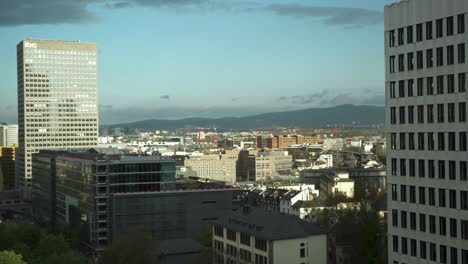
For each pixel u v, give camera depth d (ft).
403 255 365.40
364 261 600.80
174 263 598.75
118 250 578.25
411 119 357.82
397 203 369.30
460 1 323.98
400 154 366.02
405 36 360.48
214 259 605.73
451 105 330.95
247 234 547.90
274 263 508.53
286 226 530.68
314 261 523.70
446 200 334.24
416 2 352.28
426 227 347.77
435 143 341.21
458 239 327.26
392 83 371.56
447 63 333.21
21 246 626.64
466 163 322.14
